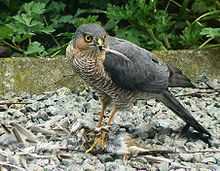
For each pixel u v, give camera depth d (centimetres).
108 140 952
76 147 942
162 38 1353
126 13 1327
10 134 962
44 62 1216
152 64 983
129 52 959
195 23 1338
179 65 1272
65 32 1379
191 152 944
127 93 970
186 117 985
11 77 1198
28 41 1349
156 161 910
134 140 964
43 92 1209
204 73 1277
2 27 1276
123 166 884
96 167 883
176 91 1217
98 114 1092
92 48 917
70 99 1163
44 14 1395
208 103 1163
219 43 1339
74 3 1430
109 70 939
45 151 928
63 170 869
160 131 1017
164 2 1450
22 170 862
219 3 1378
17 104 1127
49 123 1029
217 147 973
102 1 1418
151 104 1148
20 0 1398
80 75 959
